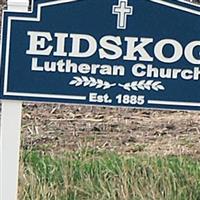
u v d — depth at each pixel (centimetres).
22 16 533
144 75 538
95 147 776
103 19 535
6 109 543
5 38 534
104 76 538
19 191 725
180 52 538
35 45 535
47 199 730
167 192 737
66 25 535
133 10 535
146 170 747
